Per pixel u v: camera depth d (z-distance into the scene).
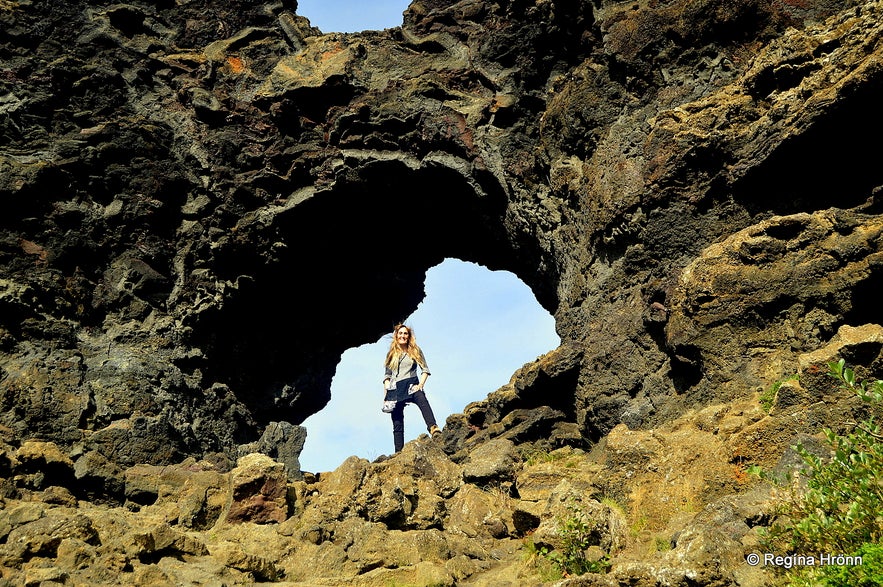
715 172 12.20
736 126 12.09
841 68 10.83
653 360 12.20
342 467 11.03
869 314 10.12
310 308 18.45
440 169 16.48
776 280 10.55
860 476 6.42
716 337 10.84
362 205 17.41
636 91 13.98
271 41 18.47
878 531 6.20
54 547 8.23
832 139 10.89
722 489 9.04
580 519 8.79
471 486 11.41
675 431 10.49
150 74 17.30
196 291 15.97
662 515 9.30
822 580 6.14
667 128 12.77
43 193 14.90
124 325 14.95
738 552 7.00
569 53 15.84
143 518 10.23
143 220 15.83
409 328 14.20
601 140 14.20
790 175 11.50
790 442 8.83
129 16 17.58
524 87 16.27
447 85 17.06
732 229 11.95
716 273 10.97
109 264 15.40
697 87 13.21
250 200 16.78
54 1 16.89
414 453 11.59
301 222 16.95
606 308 13.32
